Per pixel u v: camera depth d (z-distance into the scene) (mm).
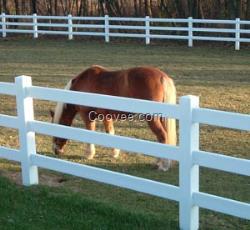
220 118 5172
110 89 8219
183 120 5422
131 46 23172
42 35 27984
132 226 5676
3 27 27328
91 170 6398
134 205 6570
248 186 7305
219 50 21531
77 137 6508
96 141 6324
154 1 30438
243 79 15391
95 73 8398
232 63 18250
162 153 5688
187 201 5523
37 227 5664
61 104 8555
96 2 32281
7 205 6312
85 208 6176
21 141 7074
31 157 7039
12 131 10492
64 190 6934
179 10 29703
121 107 5992
